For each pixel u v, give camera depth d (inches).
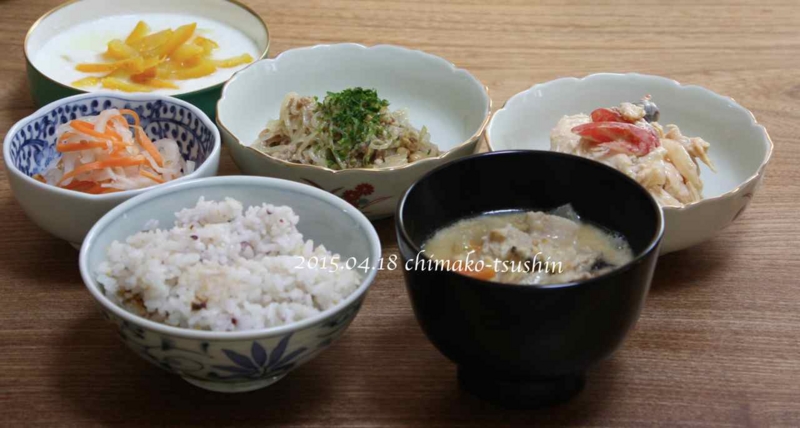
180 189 25.2
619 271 21.0
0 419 23.0
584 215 24.2
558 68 34.1
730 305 25.8
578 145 27.5
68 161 26.8
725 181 28.3
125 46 33.0
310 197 25.1
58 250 27.0
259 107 30.9
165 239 24.0
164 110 28.4
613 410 23.3
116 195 25.1
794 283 26.3
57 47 33.8
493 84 33.1
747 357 24.5
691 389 23.8
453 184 23.9
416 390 23.7
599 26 36.6
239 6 35.1
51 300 25.6
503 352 21.7
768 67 34.3
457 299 21.4
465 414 23.2
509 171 24.1
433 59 31.2
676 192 26.8
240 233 24.4
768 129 31.3
